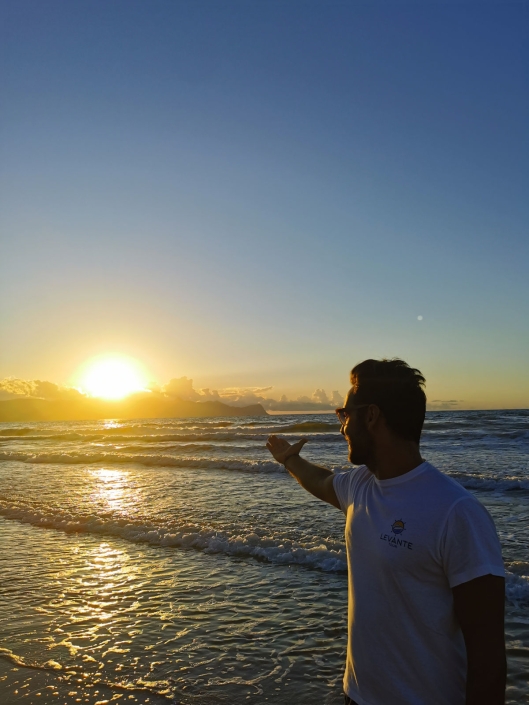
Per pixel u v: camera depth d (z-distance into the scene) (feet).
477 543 5.36
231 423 219.41
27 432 194.08
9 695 14.01
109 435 142.41
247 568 23.52
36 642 16.99
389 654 5.87
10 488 49.55
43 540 30.01
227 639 16.72
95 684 14.37
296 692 13.66
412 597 5.71
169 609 19.27
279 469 57.57
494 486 42.19
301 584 21.21
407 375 6.35
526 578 19.90
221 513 34.76
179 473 57.72
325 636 16.67
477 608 5.24
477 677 5.14
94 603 20.10
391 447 6.27
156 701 13.52
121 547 27.86
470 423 131.54
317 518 32.07
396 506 5.98
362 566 6.21
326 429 137.18
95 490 46.93
